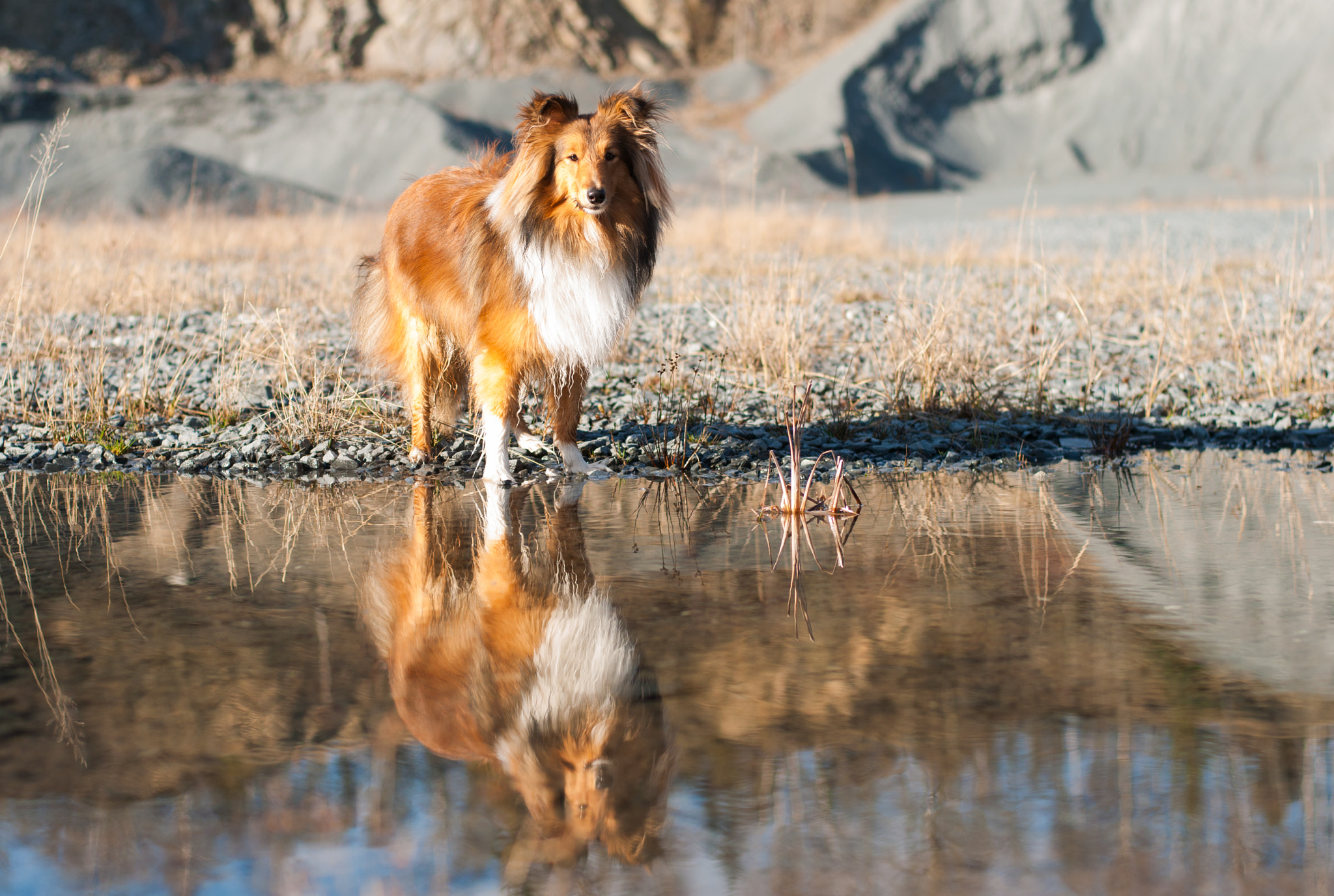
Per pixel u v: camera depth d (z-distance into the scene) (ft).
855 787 12.60
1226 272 80.33
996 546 23.77
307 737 14.17
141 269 77.36
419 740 14.14
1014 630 18.06
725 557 23.07
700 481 31.58
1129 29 328.49
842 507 27.66
